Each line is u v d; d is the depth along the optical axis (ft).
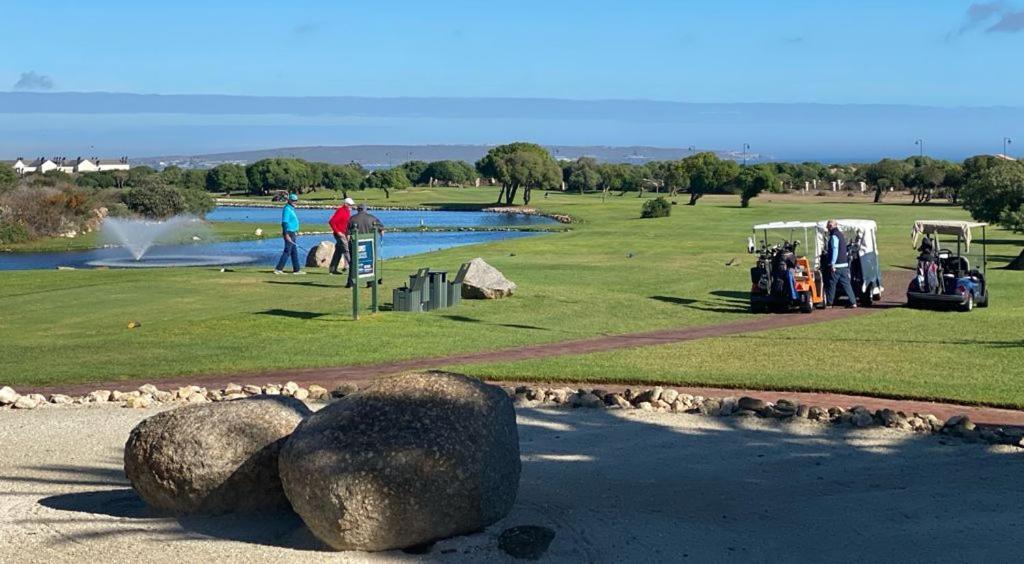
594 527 26.40
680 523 27.07
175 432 27.14
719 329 68.08
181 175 496.23
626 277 102.01
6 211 192.13
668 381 47.24
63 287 88.79
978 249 148.97
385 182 505.25
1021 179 167.84
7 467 34.06
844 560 24.72
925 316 75.20
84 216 210.79
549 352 57.11
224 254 156.25
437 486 23.76
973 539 26.20
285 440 27.17
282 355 55.11
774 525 27.30
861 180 450.30
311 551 24.52
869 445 36.06
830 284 81.87
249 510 27.37
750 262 121.70
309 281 89.86
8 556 24.97
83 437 38.17
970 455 34.58
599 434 37.81
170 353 55.88
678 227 206.18
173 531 26.37
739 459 34.42
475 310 74.33
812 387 45.47
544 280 97.30
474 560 23.82
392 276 95.35
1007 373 48.85
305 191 524.52
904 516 28.14
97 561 24.49
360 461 23.45
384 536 23.84
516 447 25.73
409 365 52.60
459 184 604.90
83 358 54.54
